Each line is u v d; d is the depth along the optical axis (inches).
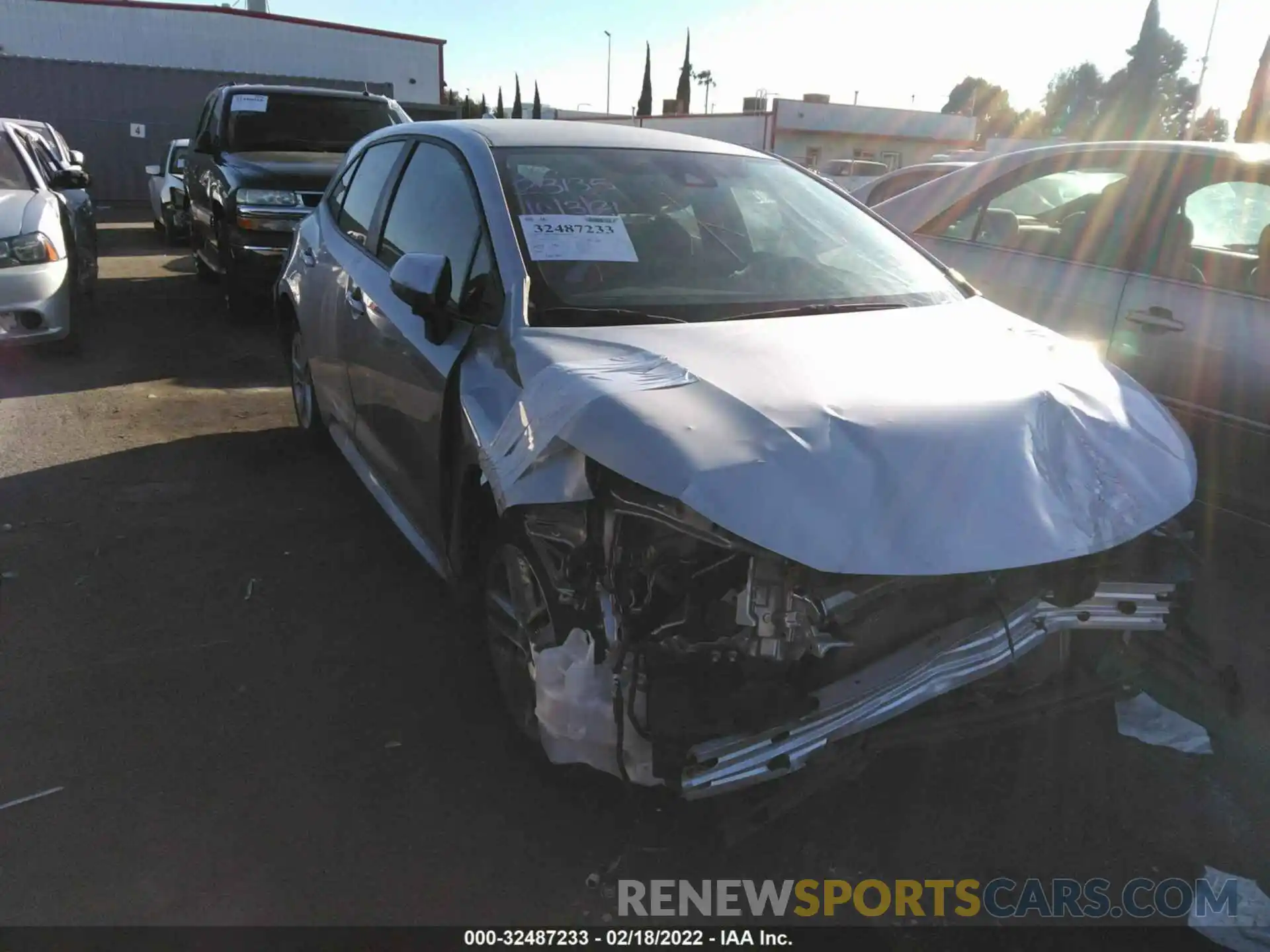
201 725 118.6
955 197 215.3
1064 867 100.2
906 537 83.4
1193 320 166.6
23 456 209.3
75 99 876.6
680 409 92.5
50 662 131.0
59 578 154.6
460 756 114.0
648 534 93.1
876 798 109.6
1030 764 115.6
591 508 94.2
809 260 138.3
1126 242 181.6
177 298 398.3
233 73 940.0
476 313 123.1
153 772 110.0
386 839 101.2
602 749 92.6
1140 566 105.9
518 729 112.4
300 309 196.5
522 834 102.3
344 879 95.9
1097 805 109.0
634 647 90.5
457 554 121.3
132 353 303.1
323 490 195.0
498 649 115.5
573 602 94.3
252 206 324.8
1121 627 103.9
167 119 913.5
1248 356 158.4
